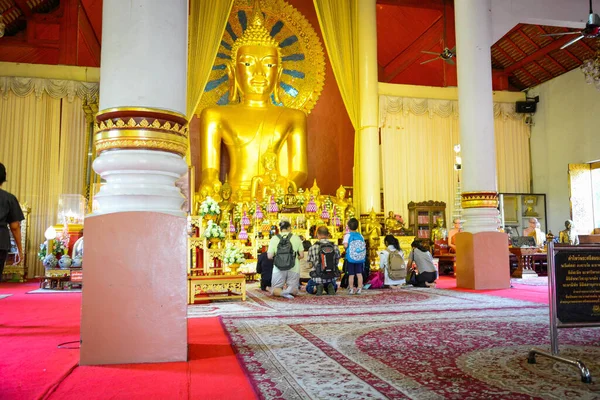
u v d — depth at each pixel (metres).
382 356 3.16
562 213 13.66
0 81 11.59
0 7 13.41
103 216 3.10
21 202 11.44
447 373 2.74
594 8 10.63
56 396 2.35
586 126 13.02
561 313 2.90
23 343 3.64
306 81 13.95
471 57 8.13
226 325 4.45
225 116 12.52
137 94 3.30
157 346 3.05
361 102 12.34
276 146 12.66
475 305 5.83
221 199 11.26
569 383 2.54
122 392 2.41
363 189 12.10
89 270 3.05
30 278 11.19
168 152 3.39
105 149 3.35
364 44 12.43
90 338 3.01
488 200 7.96
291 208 11.38
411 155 13.45
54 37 15.62
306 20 14.06
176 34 3.47
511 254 10.76
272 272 7.19
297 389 2.44
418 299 6.56
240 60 12.84
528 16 10.32
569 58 13.42
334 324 4.48
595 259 2.98
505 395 2.34
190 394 2.37
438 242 12.36
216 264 7.84
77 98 11.95
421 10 14.99
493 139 8.12
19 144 11.59
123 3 3.37
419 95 13.61
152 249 3.12
